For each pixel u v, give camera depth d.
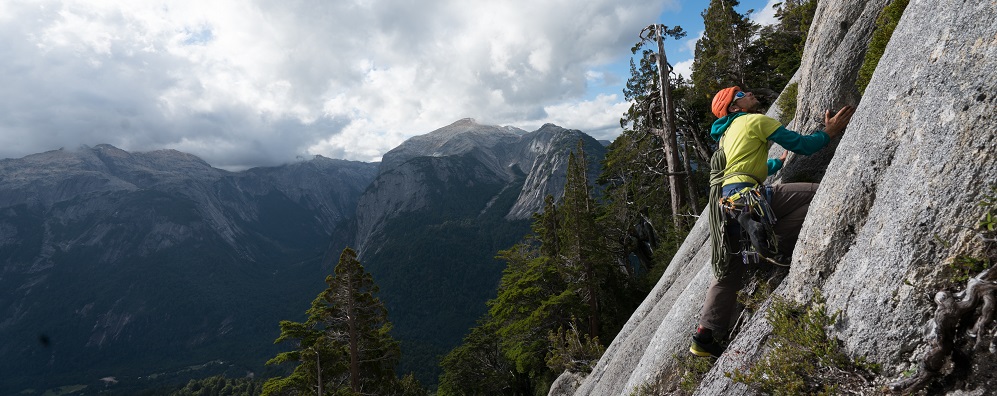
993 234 1.88
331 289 25.28
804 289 2.89
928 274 2.10
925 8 2.66
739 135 3.41
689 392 3.86
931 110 2.31
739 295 3.58
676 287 6.09
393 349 28.31
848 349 2.42
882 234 2.38
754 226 3.06
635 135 24.97
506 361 40.53
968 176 2.00
